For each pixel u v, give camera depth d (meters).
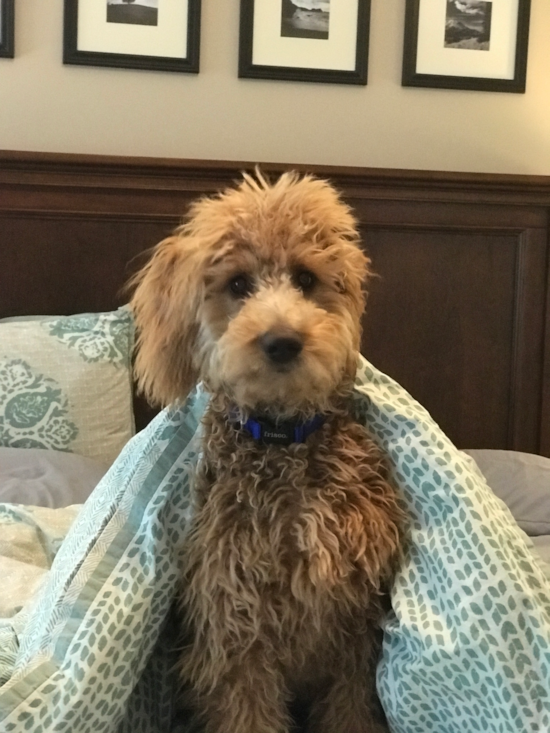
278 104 1.98
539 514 1.44
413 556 0.87
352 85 1.99
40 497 1.41
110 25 1.90
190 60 1.92
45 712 0.77
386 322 1.90
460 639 0.78
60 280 1.83
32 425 1.64
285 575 0.86
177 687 0.99
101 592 0.84
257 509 0.87
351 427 0.93
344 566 0.84
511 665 0.77
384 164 2.02
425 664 0.80
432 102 2.02
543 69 2.04
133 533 0.89
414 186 1.86
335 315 0.96
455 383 1.94
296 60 1.96
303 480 0.88
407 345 1.91
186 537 0.90
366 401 0.95
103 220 1.82
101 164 1.78
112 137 1.94
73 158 1.77
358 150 2.02
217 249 0.93
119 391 1.70
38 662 0.81
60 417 1.64
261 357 0.87
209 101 1.96
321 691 0.98
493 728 0.78
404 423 0.90
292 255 0.93
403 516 0.89
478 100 2.03
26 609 1.07
